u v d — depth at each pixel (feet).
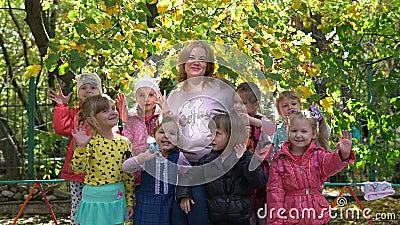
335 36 22.75
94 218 14.28
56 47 17.24
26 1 25.38
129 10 18.07
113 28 18.66
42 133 27.02
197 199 13.57
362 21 22.58
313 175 13.70
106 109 14.49
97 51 18.65
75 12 18.35
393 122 21.27
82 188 16.24
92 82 16.66
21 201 27.99
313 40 20.26
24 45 38.73
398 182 31.71
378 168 31.32
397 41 23.57
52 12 35.76
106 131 14.67
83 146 14.32
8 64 39.06
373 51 27.99
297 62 18.63
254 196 14.32
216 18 19.85
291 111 14.21
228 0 19.04
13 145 32.76
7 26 40.45
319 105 21.47
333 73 19.56
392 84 20.30
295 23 23.54
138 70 14.93
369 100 26.66
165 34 18.10
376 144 25.58
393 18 22.81
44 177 28.76
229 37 19.63
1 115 36.37
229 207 13.30
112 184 14.46
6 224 25.75
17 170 32.32
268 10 19.92
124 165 14.06
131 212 14.70
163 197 13.94
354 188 29.58
